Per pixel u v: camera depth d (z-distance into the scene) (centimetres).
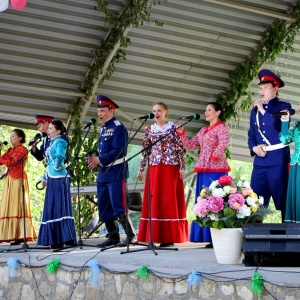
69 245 714
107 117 710
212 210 498
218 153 686
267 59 959
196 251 623
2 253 677
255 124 615
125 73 971
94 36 924
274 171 598
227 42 962
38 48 921
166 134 647
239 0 895
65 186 710
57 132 725
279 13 909
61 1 866
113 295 538
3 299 644
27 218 826
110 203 707
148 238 691
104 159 691
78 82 977
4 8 697
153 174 697
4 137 1648
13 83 939
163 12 905
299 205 550
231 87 1016
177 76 994
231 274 455
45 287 602
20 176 823
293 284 420
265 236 470
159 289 502
